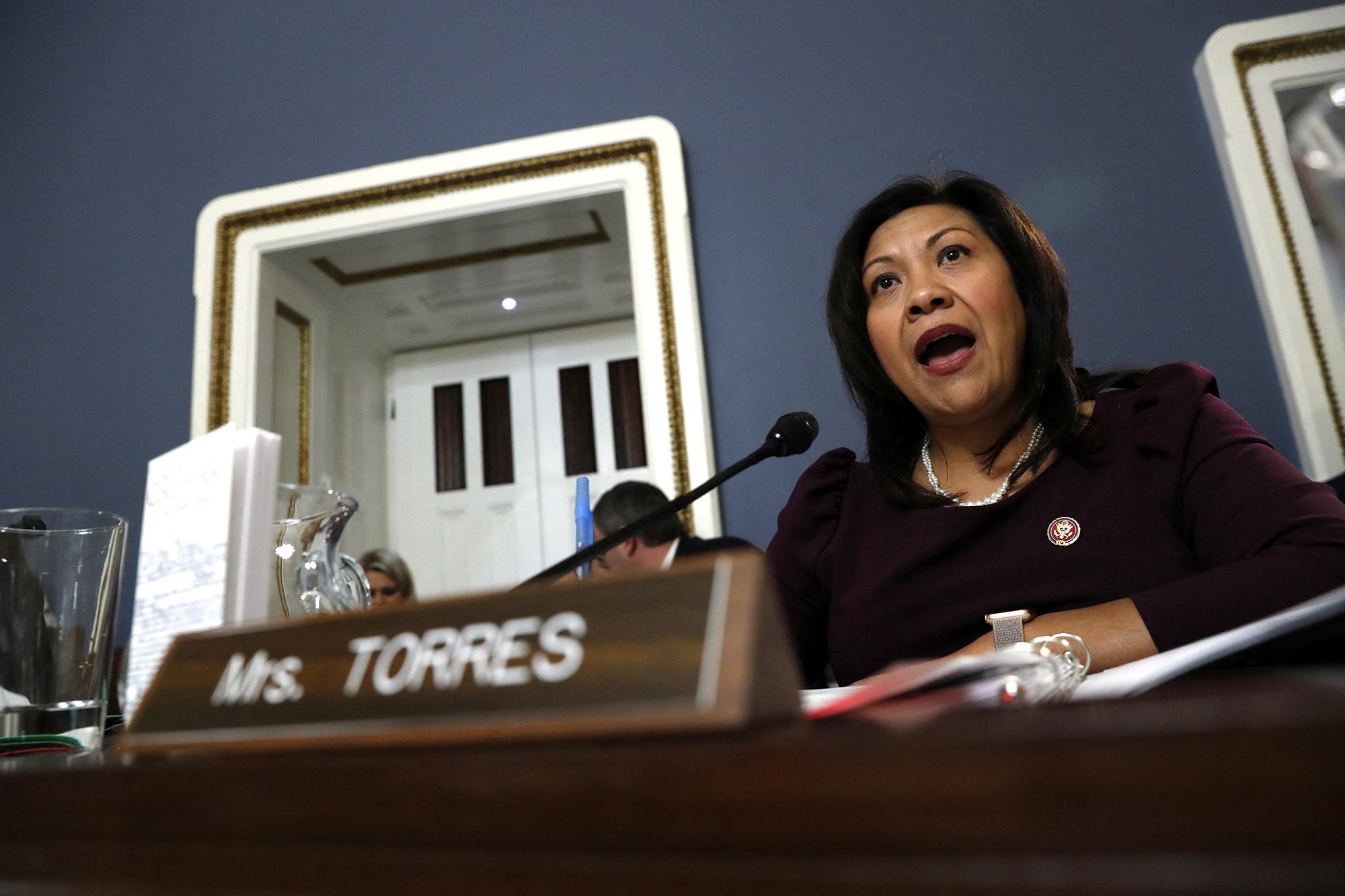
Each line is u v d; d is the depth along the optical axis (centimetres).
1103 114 206
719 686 24
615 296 248
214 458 50
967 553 95
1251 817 18
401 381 262
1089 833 19
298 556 73
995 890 19
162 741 34
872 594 97
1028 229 104
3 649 66
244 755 31
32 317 242
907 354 102
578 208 221
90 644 68
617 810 22
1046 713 23
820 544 108
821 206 212
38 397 236
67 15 263
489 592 30
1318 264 187
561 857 22
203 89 250
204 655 36
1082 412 99
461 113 234
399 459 258
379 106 238
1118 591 86
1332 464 177
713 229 214
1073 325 197
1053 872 19
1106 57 209
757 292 209
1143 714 21
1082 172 204
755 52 223
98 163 250
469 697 28
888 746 20
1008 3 215
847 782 20
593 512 183
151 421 229
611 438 250
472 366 261
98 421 232
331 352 245
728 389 205
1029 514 93
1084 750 19
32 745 63
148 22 258
